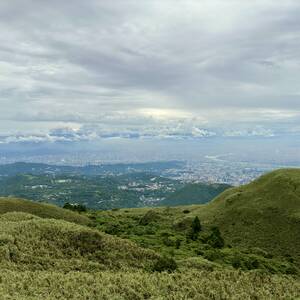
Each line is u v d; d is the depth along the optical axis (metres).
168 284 39.56
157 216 115.88
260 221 97.81
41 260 43.69
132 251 55.03
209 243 81.56
